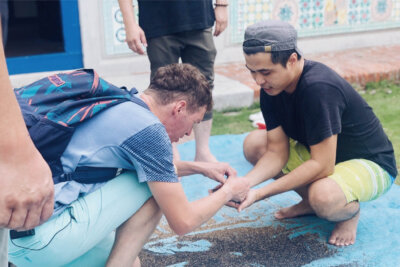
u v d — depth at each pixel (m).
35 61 4.95
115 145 1.87
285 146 2.67
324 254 2.48
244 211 2.88
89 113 1.85
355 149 2.54
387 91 4.82
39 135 1.79
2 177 1.21
